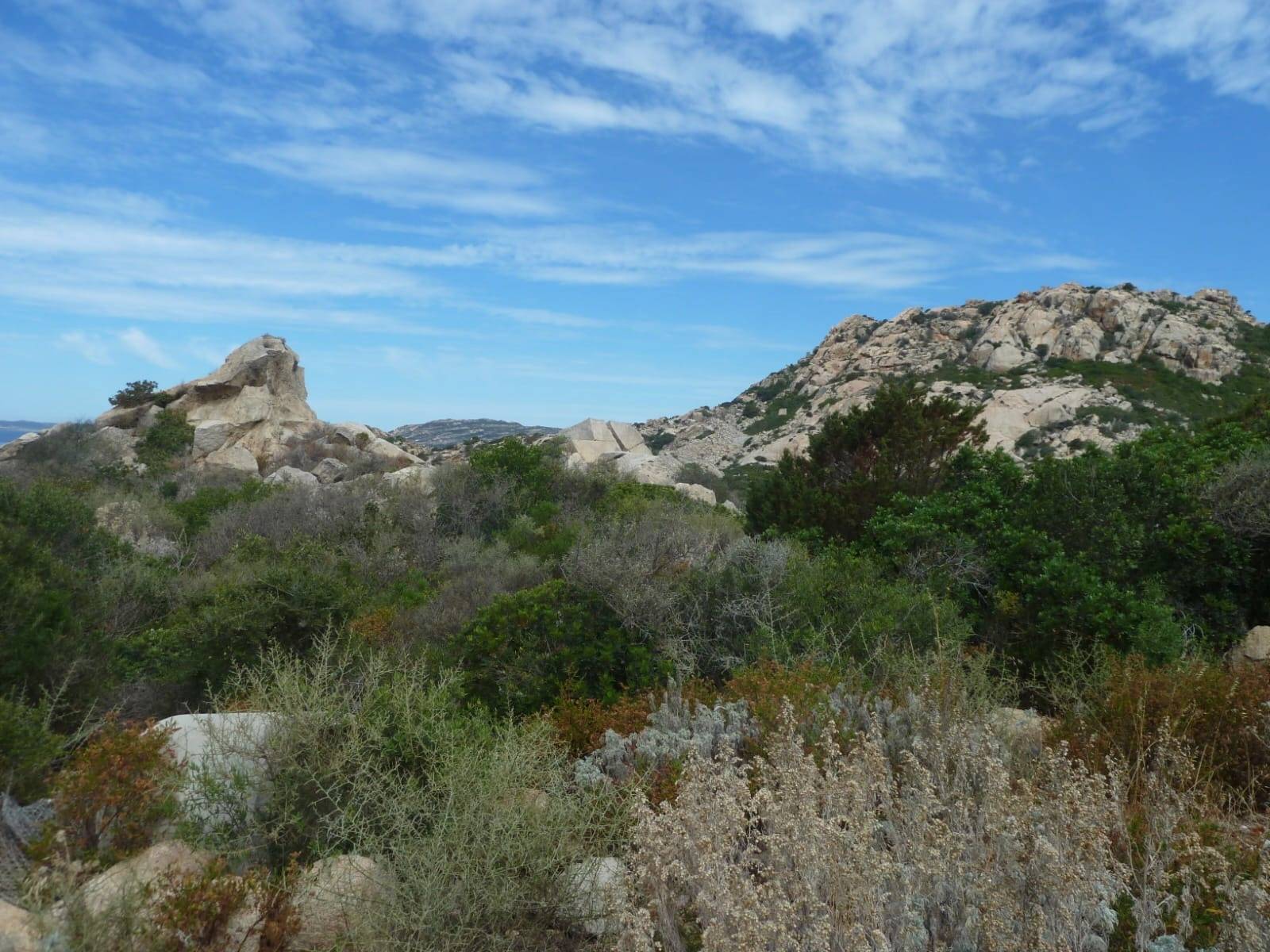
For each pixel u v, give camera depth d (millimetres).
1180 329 46312
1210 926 3180
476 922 3318
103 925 2857
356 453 39750
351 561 14625
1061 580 8188
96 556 12641
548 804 3818
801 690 5535
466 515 18047
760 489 13312
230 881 3246
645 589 8109
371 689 4891
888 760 4398
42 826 3785
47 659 6609
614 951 3059
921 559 9508
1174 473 9531
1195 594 8969
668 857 3178
